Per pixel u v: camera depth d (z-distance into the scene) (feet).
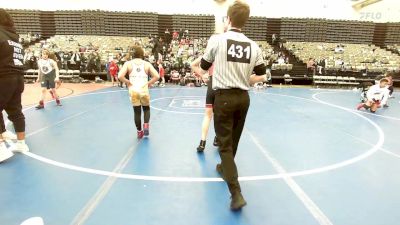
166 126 20.74
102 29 70.08
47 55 26.50
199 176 12.19
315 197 10.46
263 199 10.28
